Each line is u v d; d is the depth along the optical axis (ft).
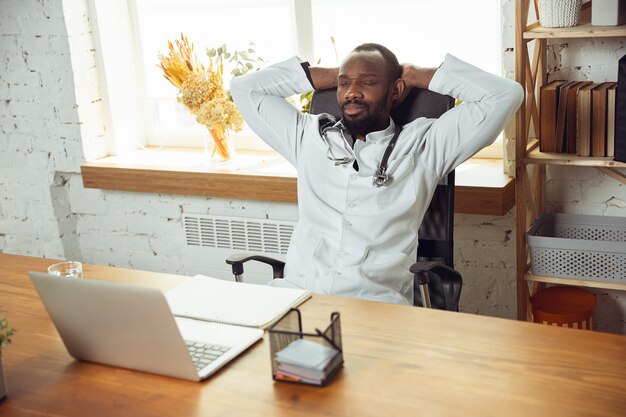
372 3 10.36
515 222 9.29
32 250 12.79
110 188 11.43
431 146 7.64
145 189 11.14
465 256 9.74
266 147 11.59
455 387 4.68
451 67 7.68
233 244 11.01
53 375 5.26
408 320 5.68
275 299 6.16
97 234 12.17
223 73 11.50
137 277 6.97
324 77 8.41
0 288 6.98
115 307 4.97
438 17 10.07
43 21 11.35
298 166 8.19
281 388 4.84
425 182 7.65
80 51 11.48
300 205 8.08
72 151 11.78
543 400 4.48
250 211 10.80
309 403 4.63
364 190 7.62
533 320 8.95
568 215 9.20
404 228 7.60
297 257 7.95
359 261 7.57
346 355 5.19
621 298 9.36
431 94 7.93
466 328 5.48
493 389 4.63
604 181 9.09
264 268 10.84
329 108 8.39
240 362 5.23
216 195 10.61
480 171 9.64
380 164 7.61
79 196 12.10
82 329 5.24
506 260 9.55
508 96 7.44
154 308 4.82
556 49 8.98
